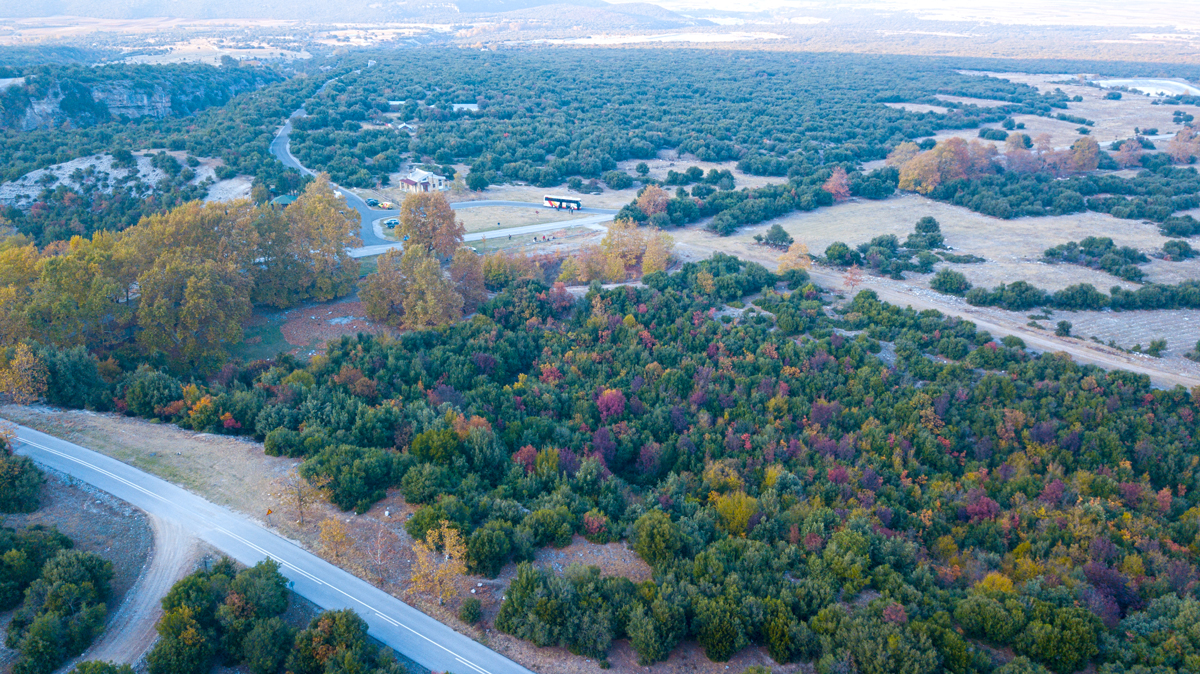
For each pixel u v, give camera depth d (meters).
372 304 127.44
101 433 83.69
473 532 64.75
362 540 67.06
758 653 56.62
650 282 144.62
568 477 80.62
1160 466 91.12
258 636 52.38
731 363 113.69
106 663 49.47
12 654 52.59
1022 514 77.44
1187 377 118.06
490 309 130.00
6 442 73.94
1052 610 57.50
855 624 54.09
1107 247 169.62
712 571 61.31
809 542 67.75
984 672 52.97
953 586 65.00
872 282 155.00
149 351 108.38
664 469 90.06
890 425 97.81
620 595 58.59
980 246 177.38
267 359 115.94
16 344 94.31
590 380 109.31
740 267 154.88
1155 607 60.16
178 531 67.12
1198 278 158.25
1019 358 117.31
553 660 55.72
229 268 116.81
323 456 75.38
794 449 92.06
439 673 53.78
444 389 99.25
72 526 66.56
